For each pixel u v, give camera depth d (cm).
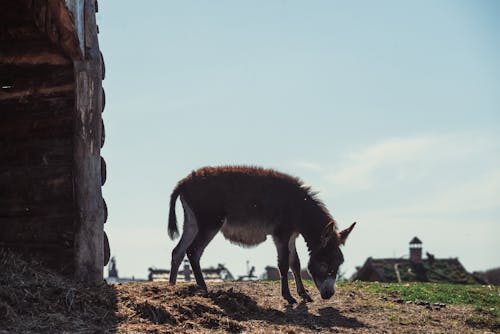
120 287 873
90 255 867
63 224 876
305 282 1083
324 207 970
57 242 873
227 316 841
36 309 772
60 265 869
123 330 768
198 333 788
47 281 820
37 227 877
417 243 2369
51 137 891
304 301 945
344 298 969
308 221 956
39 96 897
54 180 882
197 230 957
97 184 879
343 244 952
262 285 1018
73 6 862
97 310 794
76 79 888
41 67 898
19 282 801
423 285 1124
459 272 2372
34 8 878
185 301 845
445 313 927
